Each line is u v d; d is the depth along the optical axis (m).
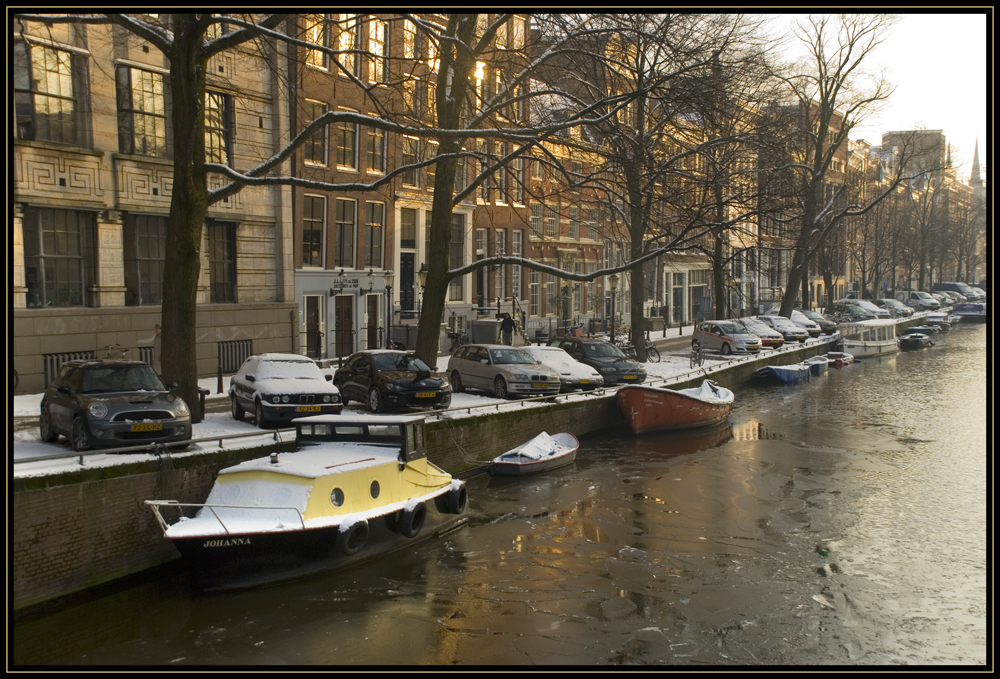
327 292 28.22
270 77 25.27
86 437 12.04
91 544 10.77
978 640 10.89
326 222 28.11
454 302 35.09
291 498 11.54
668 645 10.54
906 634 11.09
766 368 36.12
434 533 14.01
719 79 20.66
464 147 29.50
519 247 39.97
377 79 28.78
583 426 22.58
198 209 15.00
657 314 52.78
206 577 10.85
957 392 33.31
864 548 14.34
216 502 11.60
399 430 13.70
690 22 21.64
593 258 46.69
